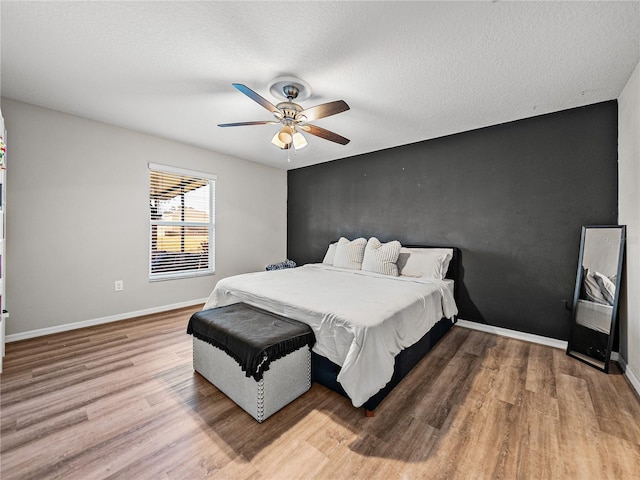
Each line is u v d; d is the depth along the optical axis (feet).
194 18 5.03
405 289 8.16
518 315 9.40
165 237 12.05
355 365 5.10
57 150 9.14
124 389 6.12
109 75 6.93
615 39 5.37
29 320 8.78
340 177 14.62
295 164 15.93
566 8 4.66
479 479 3.98
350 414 5.37
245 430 4.91
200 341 6.65
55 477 3.95
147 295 11.41
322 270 12.00
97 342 8.57
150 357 7.64
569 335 8.30
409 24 5.09
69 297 9.53
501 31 5.24
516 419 5.23
